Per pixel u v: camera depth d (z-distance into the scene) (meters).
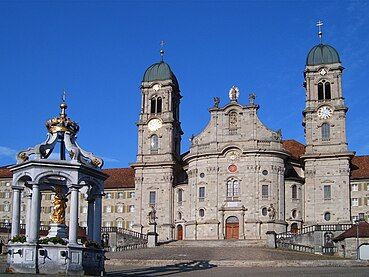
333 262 64.94
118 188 124.50
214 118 104.38
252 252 75.88
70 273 41.53
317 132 102.38
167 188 107.44
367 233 80.38
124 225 122.62
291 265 64.94
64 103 46.00
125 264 67.06
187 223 102.56
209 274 51.97
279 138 102.00
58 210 45.25
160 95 111.75
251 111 102.81
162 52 115.00
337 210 98.75
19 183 44.12
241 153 101.25
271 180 99.88
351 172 107.56
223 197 101.00
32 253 41.28
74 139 45.78
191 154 104.31
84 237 44.97
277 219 98.62
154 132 110.50
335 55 104.25
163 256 73.94
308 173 101.44
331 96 102.88
